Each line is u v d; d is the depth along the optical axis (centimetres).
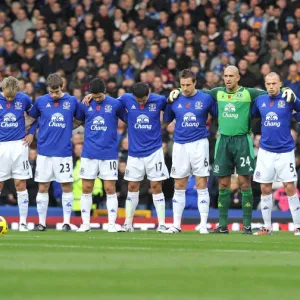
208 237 5053
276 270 3247
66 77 8881
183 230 6378
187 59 8662
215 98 5550
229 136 5491
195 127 5581
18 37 9644
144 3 9388
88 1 9525
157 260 3522
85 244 4350
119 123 7538
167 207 7231
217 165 5541
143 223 6831
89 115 5659
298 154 7425
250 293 2689
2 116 5781
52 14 9594
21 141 5822
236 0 9250
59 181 5778
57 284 2828
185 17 9094
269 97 5425
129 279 2948
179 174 5650
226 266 3331
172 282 2891
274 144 5444
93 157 5653
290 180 5472
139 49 8900
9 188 7369
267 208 5550
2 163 5812
